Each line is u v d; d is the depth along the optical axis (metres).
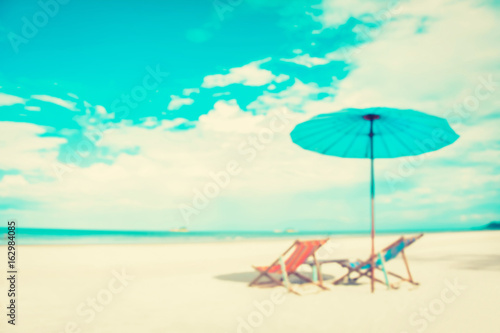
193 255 12.16
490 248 13.62
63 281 5.96
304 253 5.25
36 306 4.11
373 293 4.90
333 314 3.75
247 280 6.19
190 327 3.29
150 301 4.42
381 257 5.25
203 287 5.44
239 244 22.45
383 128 5.14
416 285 5.43
